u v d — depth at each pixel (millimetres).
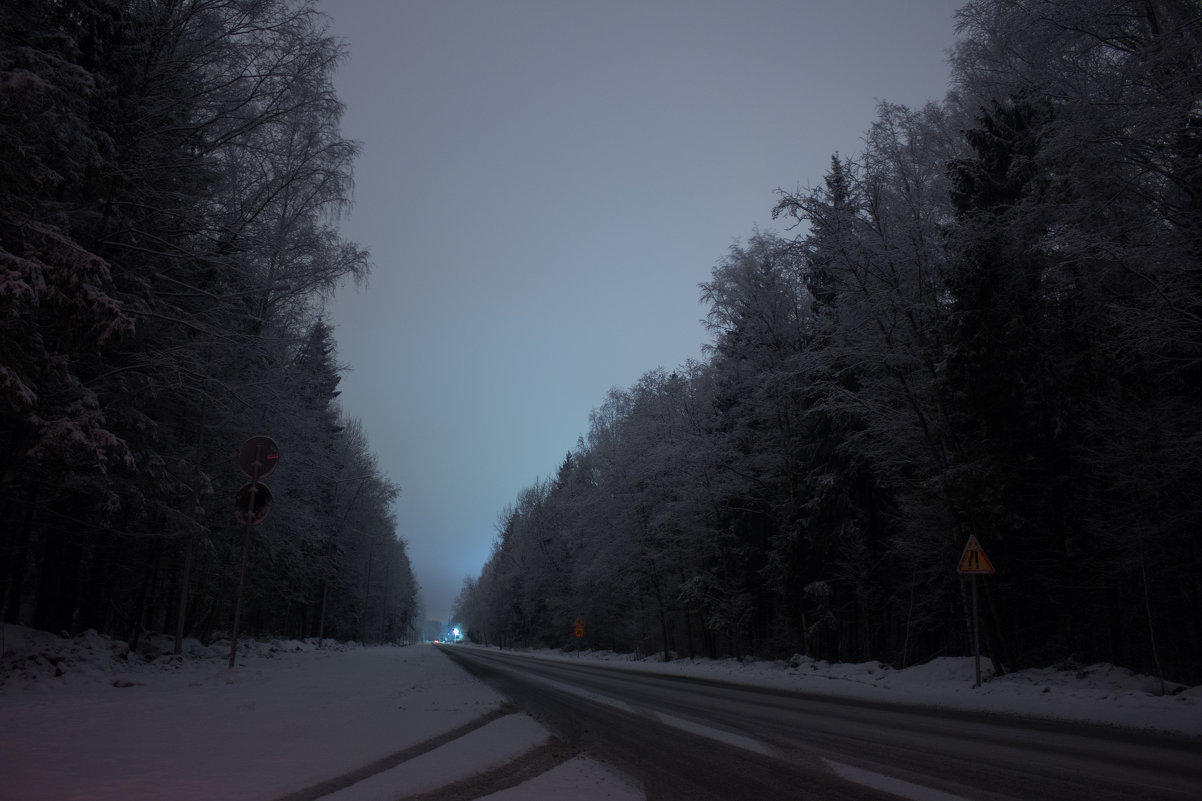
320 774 5617
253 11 17078
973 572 16203
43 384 12961
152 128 16094
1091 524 17500
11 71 11117
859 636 28531
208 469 21719
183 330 17266
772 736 8852
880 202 21625
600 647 61562
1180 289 13930
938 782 6062
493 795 5312
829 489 25000
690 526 33500
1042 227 17328
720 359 32125
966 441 19750
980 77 21375
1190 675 16719
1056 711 11648
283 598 46812
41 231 11719
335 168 19812
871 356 20750
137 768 5676
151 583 24234
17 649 14242
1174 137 14242
